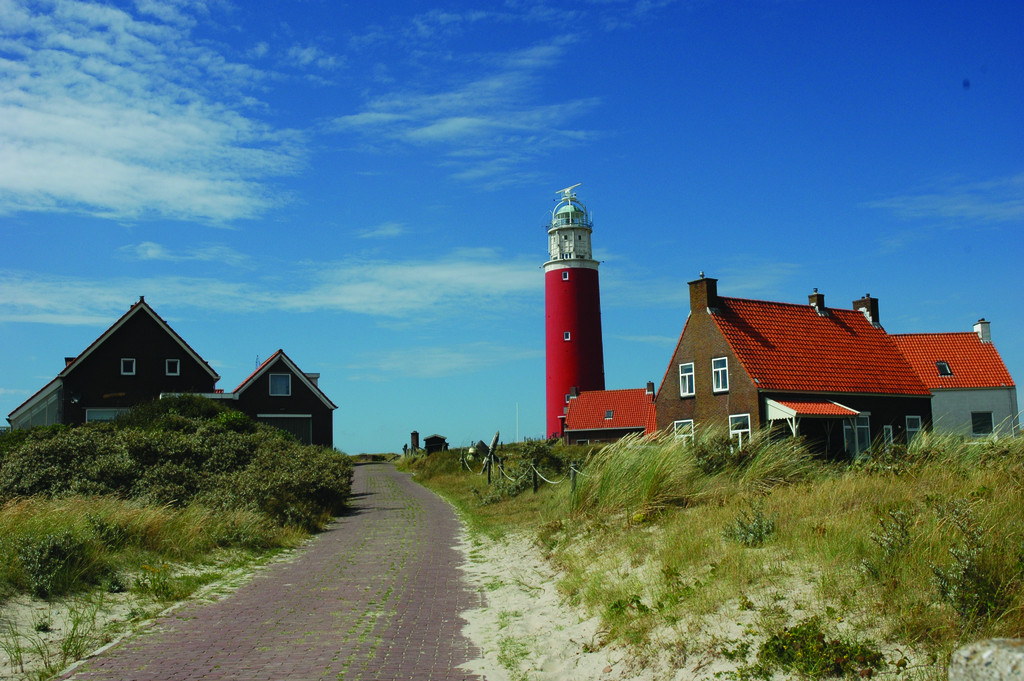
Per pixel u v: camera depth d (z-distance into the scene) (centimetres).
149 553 1149
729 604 670
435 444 4856
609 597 812
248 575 1122
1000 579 559
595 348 5612
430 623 848
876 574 630
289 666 684
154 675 654
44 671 663
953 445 1269
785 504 939
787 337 3366
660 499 1195
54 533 984
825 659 525
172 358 4144
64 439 1717
